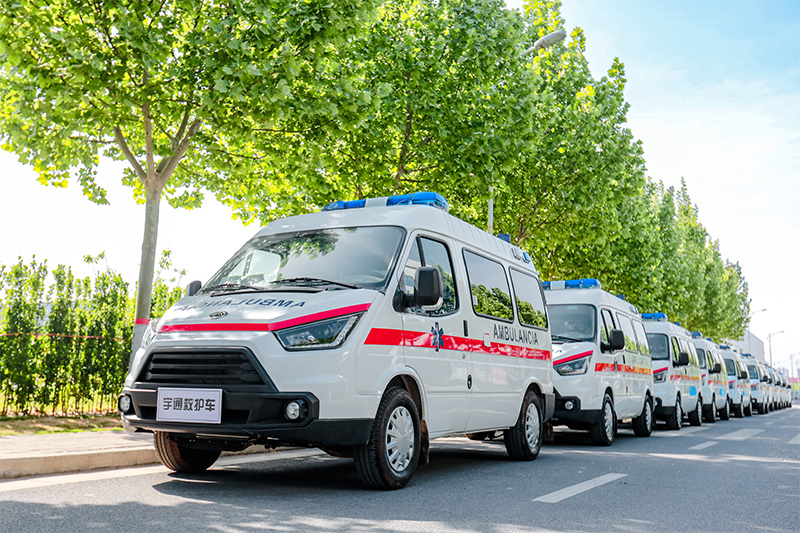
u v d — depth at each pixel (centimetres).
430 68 1576
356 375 581
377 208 740
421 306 671
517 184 1997
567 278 2862
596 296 1305
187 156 1400
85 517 480
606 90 2112
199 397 569
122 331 1273
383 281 646
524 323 935
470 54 1617
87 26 991
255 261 709
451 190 1677
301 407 553
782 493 700
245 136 1112
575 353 1193
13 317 1132
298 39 1115
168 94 1097
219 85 1016
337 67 1379
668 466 899
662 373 1755
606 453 1069
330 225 726
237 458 839
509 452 919
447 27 1627
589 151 2011
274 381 553
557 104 2031
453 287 759
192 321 598
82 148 1257
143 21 1030
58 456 681
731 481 775
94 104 1059
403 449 639
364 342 595
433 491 640
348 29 1152
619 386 1308
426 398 676
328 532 457
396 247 678
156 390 587
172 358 589
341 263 672
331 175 1639
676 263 3781
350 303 602
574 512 561
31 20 957
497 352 838
